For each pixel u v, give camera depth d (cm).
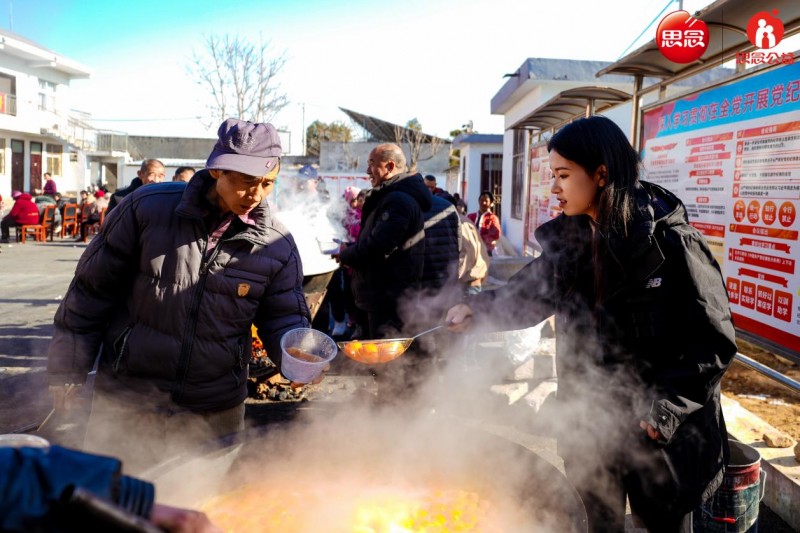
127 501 84
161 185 214
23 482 74
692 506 174
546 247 208
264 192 198
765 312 345
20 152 2980
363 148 2891
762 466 314
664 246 171
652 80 900
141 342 204
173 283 202
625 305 178
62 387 215
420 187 384
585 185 178
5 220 1728
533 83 1153
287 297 225
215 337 208
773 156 333
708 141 396
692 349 168
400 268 376
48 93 3144
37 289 959
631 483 189
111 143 3678
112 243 204
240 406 229
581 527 138
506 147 1495
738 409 375
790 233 321
